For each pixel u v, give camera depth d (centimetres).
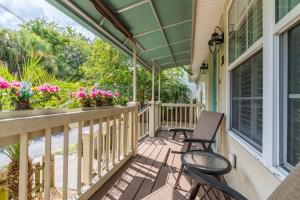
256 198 161
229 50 291
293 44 122
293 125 123
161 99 1282
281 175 121
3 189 187
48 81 224
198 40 514
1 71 181
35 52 285
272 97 134
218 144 368
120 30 328
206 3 325
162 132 657
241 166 205
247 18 204
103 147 343
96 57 1088
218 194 207
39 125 158
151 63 697
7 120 131
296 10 107
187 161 192
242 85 231
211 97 541
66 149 194
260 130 171
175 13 329
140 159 370
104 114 270
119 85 1060
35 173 229
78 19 268
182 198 160
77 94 264
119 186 261
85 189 230
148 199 157
